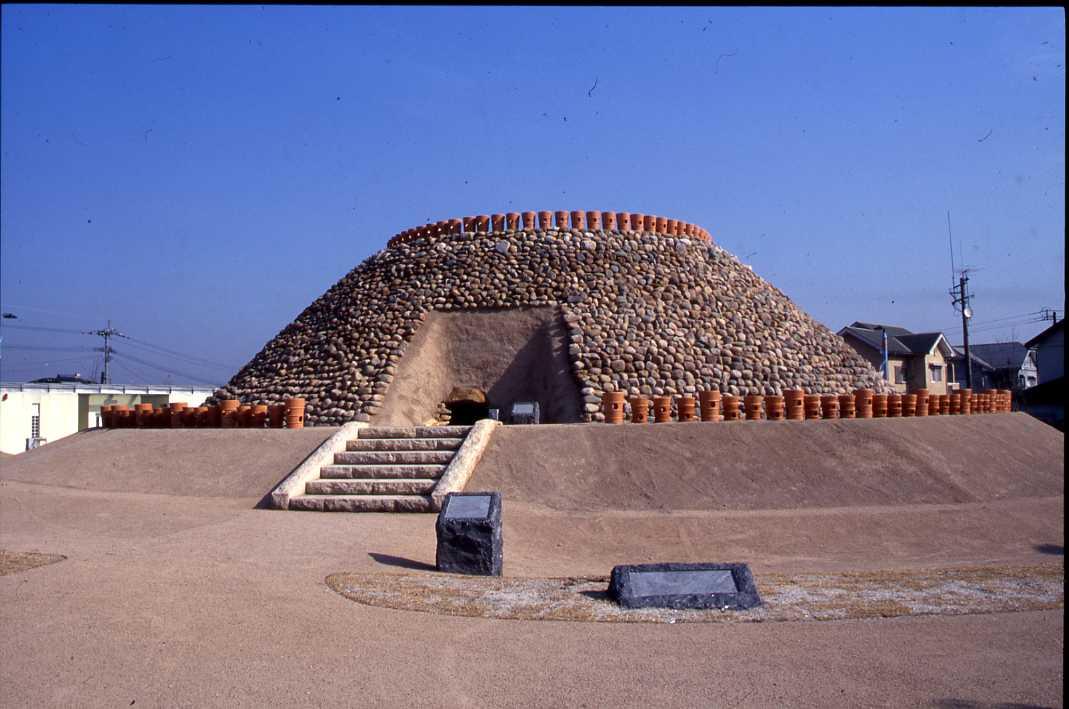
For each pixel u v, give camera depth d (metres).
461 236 32.09
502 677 7.31
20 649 7.80
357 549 13.05
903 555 14.38
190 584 10.03
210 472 19.86
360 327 29.56
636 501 17.09
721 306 30.42
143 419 25.62
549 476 18.09
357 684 7.11
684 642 8.32
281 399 28.25
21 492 18.92
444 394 27.89
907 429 20.84
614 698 6.86
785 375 28.98
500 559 12.48
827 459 18.78
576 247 30.73
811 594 10.28
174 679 7.15
